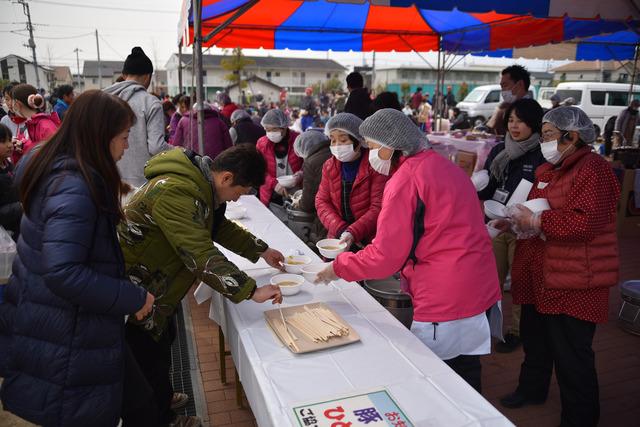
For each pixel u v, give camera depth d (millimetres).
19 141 3629
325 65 53281
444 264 1642
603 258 2004
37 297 1250
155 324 1741
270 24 6020
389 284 2314
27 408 1275
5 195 2469
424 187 1596
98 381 1307
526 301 2295
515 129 2611
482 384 2732
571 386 2125
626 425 2359
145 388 1602
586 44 8094
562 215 1948
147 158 3352
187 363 2871
